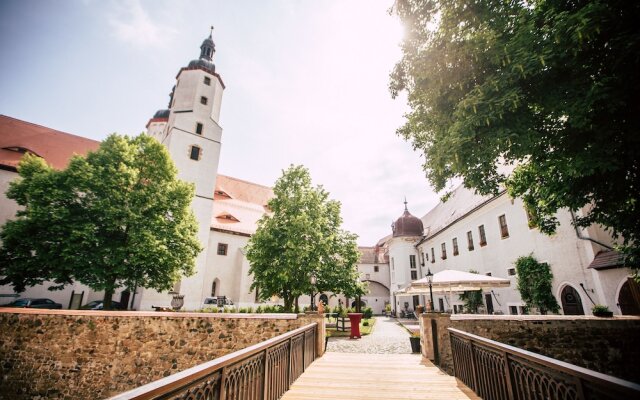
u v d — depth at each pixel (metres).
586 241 12.90
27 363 11.70
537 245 15.62
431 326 9.28
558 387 2.91
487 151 5.89
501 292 18.48
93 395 11.34
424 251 34.56
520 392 3.82
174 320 11.95
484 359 5.11
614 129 5.14
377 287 49.97
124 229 17.78
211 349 11.55
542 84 5.61
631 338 9.19
